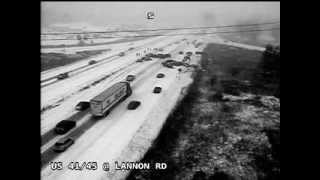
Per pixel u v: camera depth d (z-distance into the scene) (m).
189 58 67.88
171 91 43.47
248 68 62.28
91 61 60.19
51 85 43.59
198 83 49.41
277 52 66.62
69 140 25.75
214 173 23.44
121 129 29.66
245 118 34.88
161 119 32.94
